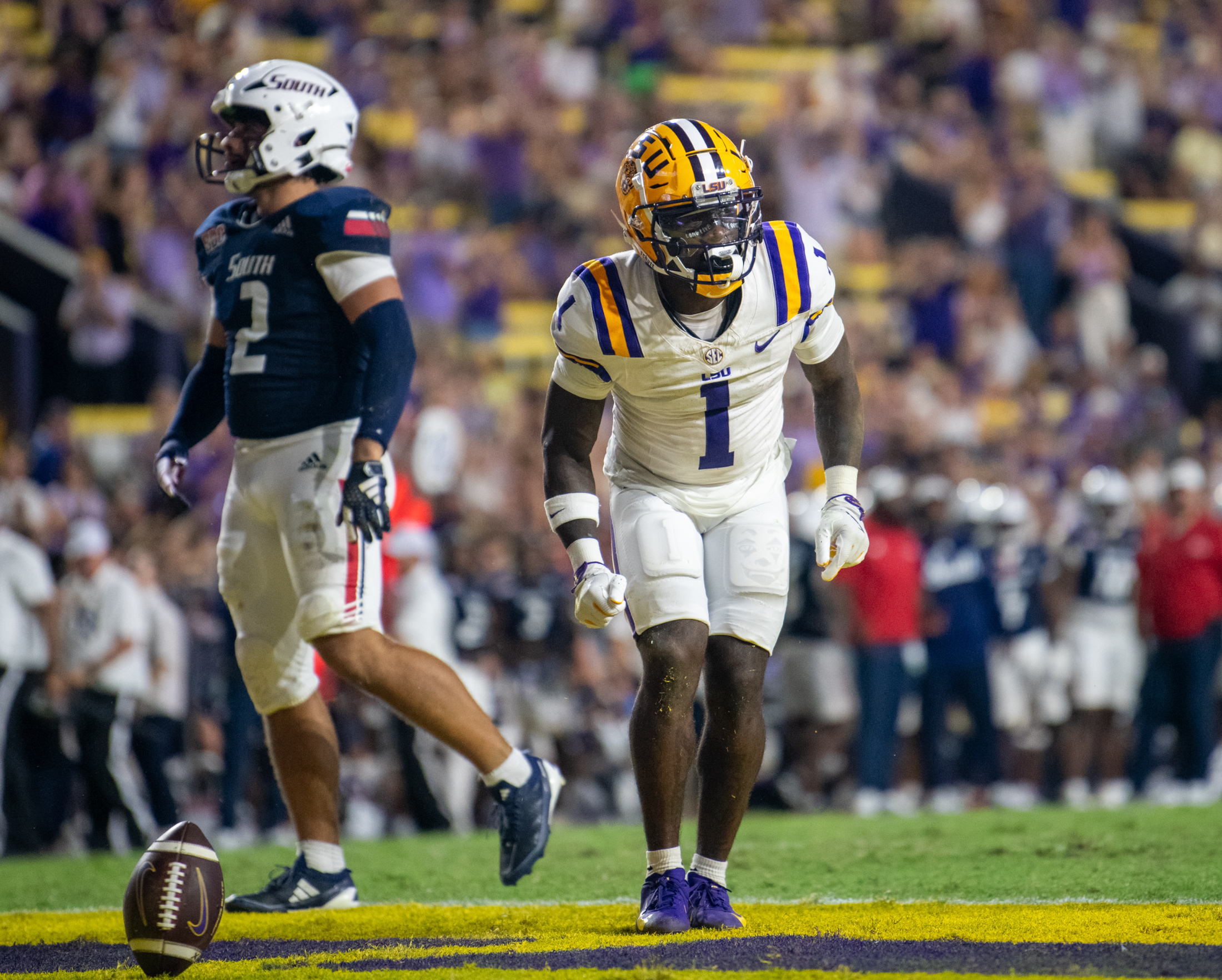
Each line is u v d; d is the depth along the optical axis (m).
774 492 13.27
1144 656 32.41
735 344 12.40
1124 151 62.75
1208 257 57.19
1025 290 51.91
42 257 45.38
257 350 14.62
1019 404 46.75
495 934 12.87
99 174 47.62
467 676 30.88
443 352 43.59
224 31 51.41
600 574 12.33
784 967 10.32
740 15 62.88
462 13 58.34
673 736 12.27
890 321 50.72
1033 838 19.17
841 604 30.53
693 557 12.52
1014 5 61.59
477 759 14.66
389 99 54.28
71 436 38.66
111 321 43.84
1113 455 42.19
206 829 29.52
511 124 51.94
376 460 14.00
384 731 30.92
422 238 46.38
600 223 51.69
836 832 21.17
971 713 31.55
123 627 27.02
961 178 54.16
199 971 11.27
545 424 13.00
